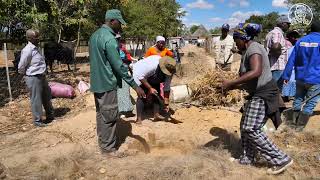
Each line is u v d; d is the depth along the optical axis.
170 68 6.06
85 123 6.36
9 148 5.62
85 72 16.22
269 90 4.31
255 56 4.17
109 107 5.08
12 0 11.35
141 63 6.14
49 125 6.81
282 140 5.80
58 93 9.19
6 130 6.71
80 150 5.39
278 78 7.78
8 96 9.81
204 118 6.89
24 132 6.44
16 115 7.82
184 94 8.22
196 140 5.86
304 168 4.67
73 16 17.17
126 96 6.92
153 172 4.59
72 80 12.87
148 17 26.14
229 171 4.62
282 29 7.61
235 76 8.23
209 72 8.48
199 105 7.89
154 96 6.46
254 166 4.76
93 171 4.78
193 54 29.62
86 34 23.19
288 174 4.52
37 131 6.37
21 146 5.70
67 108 8.41
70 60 16.69
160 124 6.54
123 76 4.93
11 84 11.95
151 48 7.25
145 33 25.66
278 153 4.41
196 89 8.26
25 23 14.05
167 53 7.27
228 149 5.44
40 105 6.81
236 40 4.35
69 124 6.36
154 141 5.95
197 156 5.07
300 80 6.07
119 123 6.28
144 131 6.13
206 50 36.41
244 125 4.46
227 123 6.61
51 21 16.80
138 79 6.13
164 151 5.82
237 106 7.85
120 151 5.44
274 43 7.44
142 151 5.78
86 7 17.83
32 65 6.59
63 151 5.36
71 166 4.87
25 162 5.04
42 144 5.74
